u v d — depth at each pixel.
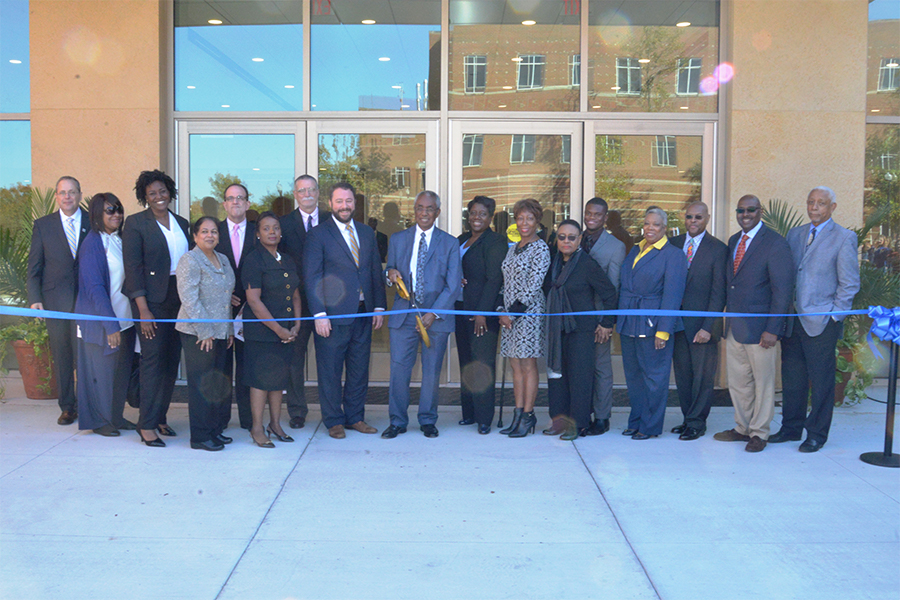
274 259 4.85
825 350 4.83
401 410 5.27
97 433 5.25
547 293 5.23
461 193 6.61
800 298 4.86
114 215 5.05
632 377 5.27
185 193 6.65
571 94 6.59
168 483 4.20
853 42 6.31
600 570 3.18
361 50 6.59
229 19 6.59
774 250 4.82
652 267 5.07
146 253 4.86
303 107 6.59
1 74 6.82
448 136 6.59
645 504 3.92
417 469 4.48
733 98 6.36
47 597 2.92
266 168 6.64
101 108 6.39
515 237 6.11
